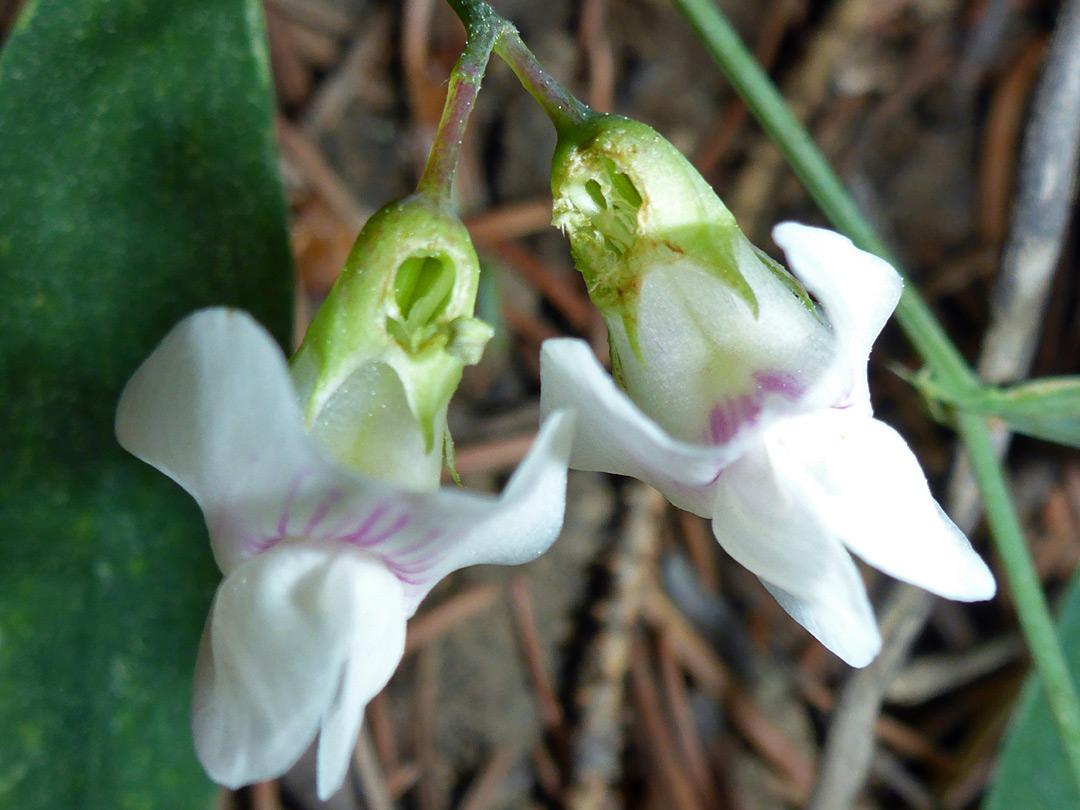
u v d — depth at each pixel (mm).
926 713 68
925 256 72
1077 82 47
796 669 67
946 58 73
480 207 68
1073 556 69
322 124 66
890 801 66
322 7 68
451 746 62
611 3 72
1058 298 70
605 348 65
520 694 62
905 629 57
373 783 58
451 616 62
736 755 64
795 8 73
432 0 68
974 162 73
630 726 64
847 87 73
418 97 67
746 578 67
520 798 62
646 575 64
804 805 63
